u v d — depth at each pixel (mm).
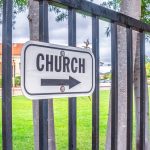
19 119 11703
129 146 2189
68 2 1706
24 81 1439
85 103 13367
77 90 1686
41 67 1503
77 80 1686
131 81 2203
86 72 1737
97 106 1844
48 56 1538
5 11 1415
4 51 1413
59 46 1595
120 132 3896
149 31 2434
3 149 1402
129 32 2195
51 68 1548
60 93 1590
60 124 10258
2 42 1424
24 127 10195
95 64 1831
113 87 2041
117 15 2043
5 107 1397
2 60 1417
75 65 1677
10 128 1408
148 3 4969
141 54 2367
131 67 2205
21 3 4504
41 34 1579
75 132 1728
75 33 1756
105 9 1946
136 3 4055
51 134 3877
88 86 1749
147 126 4469
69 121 1716
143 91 2377
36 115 3537
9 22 1423
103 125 9320
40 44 1504
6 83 1404
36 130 3553
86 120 10648
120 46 3752
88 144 7645
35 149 3557
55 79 1566
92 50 1868
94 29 1889
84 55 1731
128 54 2199
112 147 2023
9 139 1404
